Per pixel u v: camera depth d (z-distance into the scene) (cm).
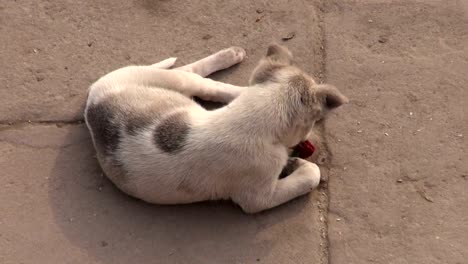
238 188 240
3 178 248
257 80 238
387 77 254
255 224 242
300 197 244
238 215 243
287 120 236
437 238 239
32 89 257
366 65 255
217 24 262
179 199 242
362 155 247
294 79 236
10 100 256
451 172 244
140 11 264
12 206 246
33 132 253
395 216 241
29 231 243
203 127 238
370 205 242
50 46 262
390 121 249
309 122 238
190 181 238
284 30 260
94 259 241
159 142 238
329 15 261
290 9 262
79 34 262
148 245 242
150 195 241
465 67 254
